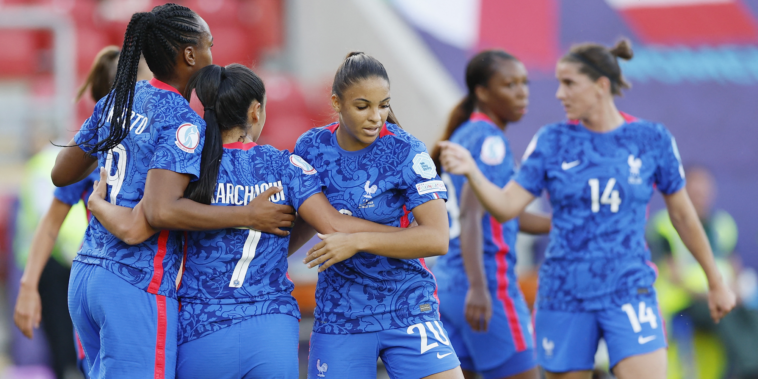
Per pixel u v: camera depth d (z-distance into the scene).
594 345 12.36
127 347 9.38
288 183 10.02
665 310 20.83
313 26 34.91
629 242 12.27
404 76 32.12
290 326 9.80
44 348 21.73
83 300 9.69
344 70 9.60
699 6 40.44
